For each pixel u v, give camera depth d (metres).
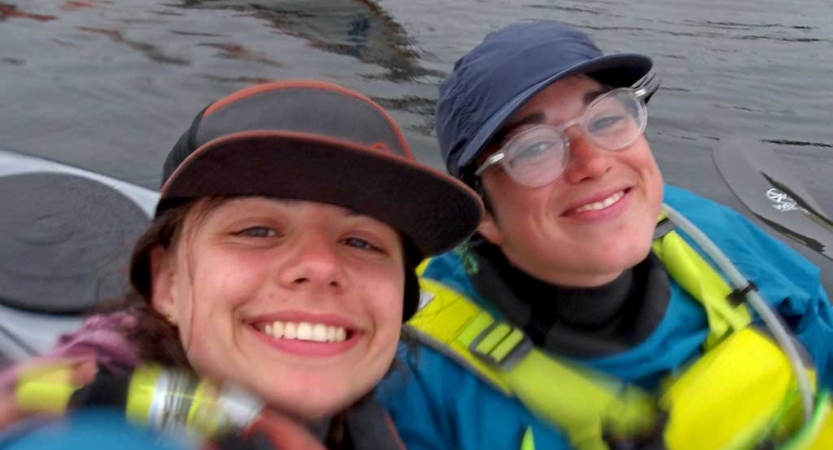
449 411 0.87
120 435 0.49
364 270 0.67
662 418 0.84
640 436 0.83
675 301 0.91
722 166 1.64
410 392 0.87
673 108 2.16
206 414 0.54
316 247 0.65
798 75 2.49
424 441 0.86
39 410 0.54
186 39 2.46
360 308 0.67
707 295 0.92
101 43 2.37
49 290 1.00
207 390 0.55
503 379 0.87
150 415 0.52
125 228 1.08
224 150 0.60
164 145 1.76
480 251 0.92
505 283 0.90
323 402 0.66
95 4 2.72
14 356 0.93
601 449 0.83
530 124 0.85
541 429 0.86
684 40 2.82
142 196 1.19
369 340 0.68
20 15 2.58
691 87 2.34
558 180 0.85
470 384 0.87
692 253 0.96
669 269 0.95
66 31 2.46
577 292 0.88
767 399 0.88
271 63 2.32
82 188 1.14
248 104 0.65
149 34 2.48
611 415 0.84
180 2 2.80
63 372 0.58
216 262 0.65
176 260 0.68
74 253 1.04
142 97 2.01
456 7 3.06
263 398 0.65
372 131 0.65
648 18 3.08
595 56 0.87
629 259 0.86
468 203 0.67
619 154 0.85
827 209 1.66
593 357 0.87
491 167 0.87
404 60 2.43
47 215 1.08
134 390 0.54
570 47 0.86
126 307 0.70
